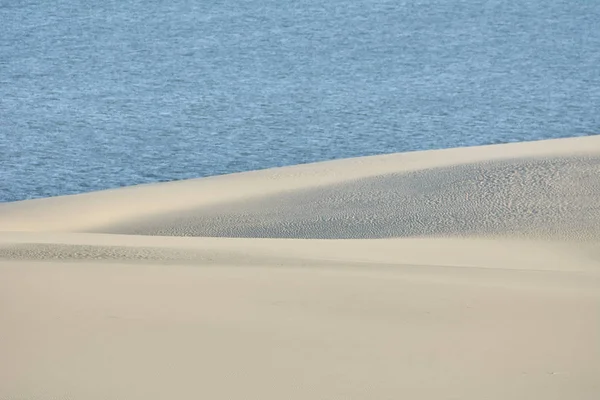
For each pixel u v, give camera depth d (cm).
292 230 10300
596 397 2600
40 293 3822
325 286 4216
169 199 12238
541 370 2862
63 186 18325
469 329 3416
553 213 10100
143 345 3009
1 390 2475
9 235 7400
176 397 2478
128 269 4575
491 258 7475
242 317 3469
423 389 2623
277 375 2719
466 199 10938
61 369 2705
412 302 3894
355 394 2558
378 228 10162
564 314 3741
